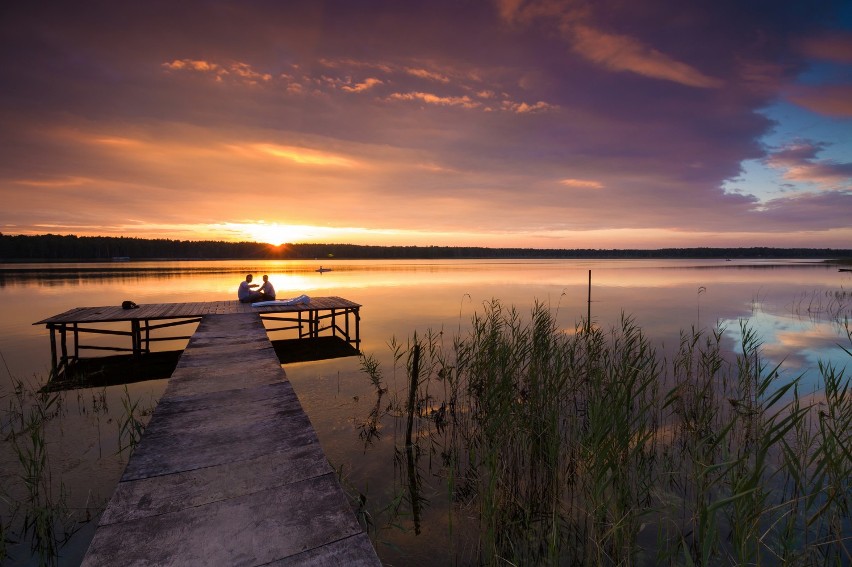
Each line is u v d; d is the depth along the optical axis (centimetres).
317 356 1266
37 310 2138
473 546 435
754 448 591
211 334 987
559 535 450
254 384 623
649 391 845
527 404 686
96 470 570
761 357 1152
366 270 7044
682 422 704
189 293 2878
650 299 2547
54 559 405
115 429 712
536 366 712
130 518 311
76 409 816
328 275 5422
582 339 1241
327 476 374
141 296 2667
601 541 388
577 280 4375
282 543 288
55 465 584
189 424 481
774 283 3847
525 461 590
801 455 548
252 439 445
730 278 4644
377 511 490
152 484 357
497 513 462
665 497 500
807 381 934
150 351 1384
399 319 1902
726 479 524
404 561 411
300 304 1459
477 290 3216
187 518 312
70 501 497
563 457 592
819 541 409
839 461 381
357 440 675
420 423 744
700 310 2056
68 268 7400
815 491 357
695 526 441
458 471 581
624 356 753
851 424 580
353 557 278
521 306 2264
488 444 602
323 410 802
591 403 525
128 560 269
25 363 1221
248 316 1242
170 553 276
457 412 798
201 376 661
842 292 2914
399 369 1102
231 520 311
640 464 550
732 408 736
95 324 1853
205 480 365
